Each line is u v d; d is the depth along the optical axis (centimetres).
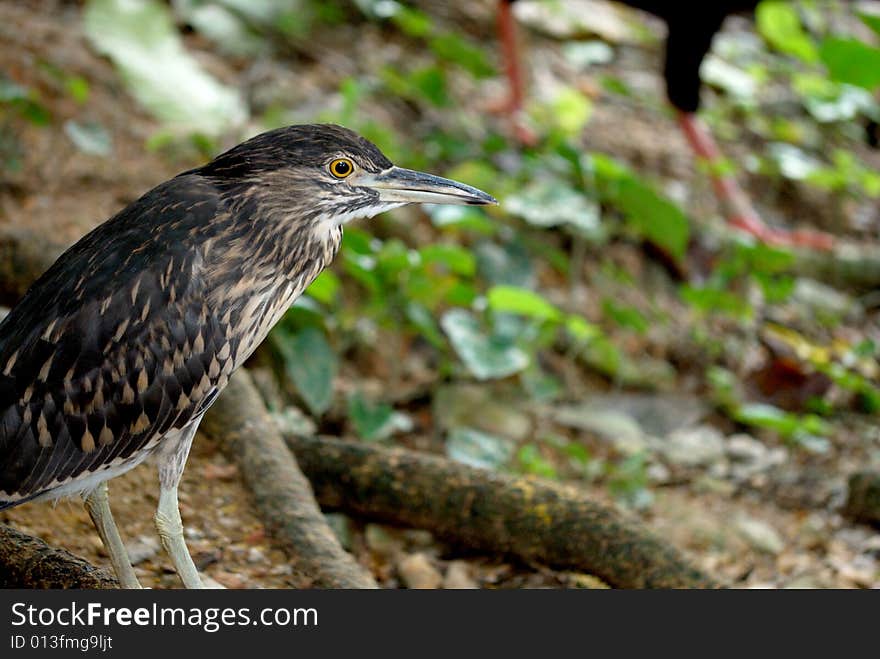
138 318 616
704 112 1616
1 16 1262
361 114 1352
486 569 873
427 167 1330
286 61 1408
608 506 863
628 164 1470
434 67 1371
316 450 894
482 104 1487
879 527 1046
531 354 1161
